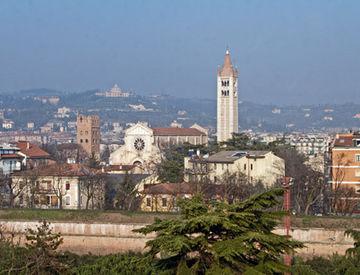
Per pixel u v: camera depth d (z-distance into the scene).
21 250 145.38
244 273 72.12
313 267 151.88
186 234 73.56
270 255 73.81
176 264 75.00
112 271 140.50
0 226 190.00
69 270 139.75
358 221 199.88
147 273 88.19
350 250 127.81
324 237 198.38
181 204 77.69
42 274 136.12
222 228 73.50
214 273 71.62
